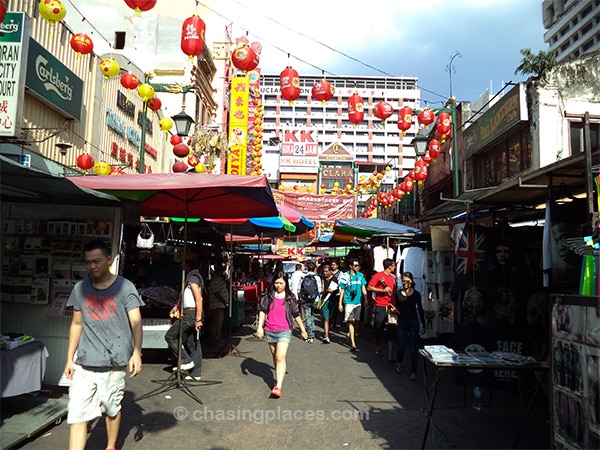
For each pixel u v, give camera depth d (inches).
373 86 3823.8
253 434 180.1
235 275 719.7
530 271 226.8
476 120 558.6
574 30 2923.2
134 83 345.1
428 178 758.5
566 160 160.1
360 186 795.4
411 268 399.5
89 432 179.2
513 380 208.5
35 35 388.8
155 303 312.5
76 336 145.7
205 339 408.5
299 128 3681.1
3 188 194.4
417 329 279.6
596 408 109.4
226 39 1110.4
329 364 314.2
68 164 435.8
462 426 191.3
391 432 184.1
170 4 915.4
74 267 223.0
